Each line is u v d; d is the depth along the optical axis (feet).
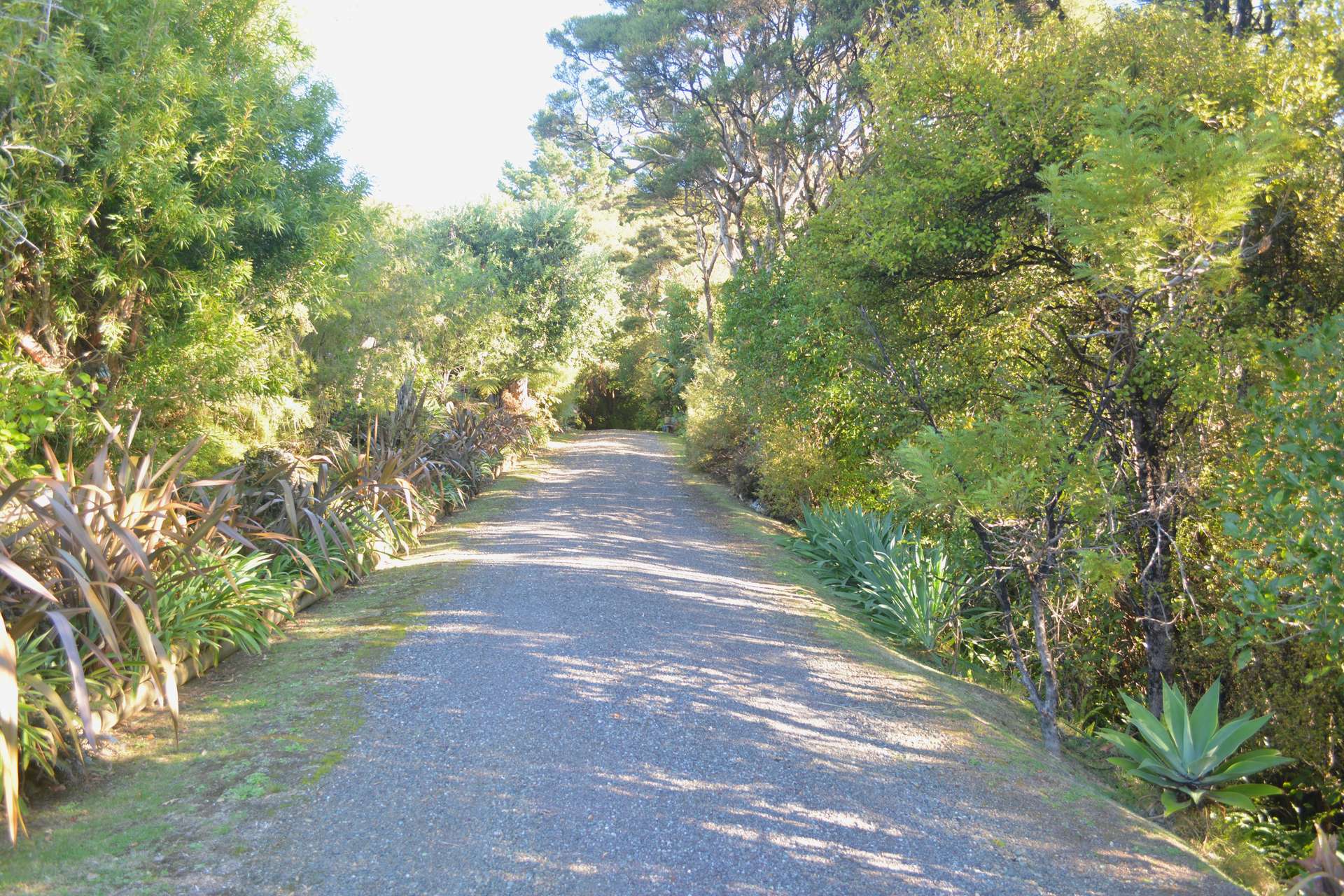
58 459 20.77
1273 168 19.83
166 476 21.20
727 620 24.39
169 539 17.04
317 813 12.19
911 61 29.91
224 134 22.57
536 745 14.96
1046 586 22.86
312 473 29.17
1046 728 18.40
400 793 12.91
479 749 14.65
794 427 44.11
